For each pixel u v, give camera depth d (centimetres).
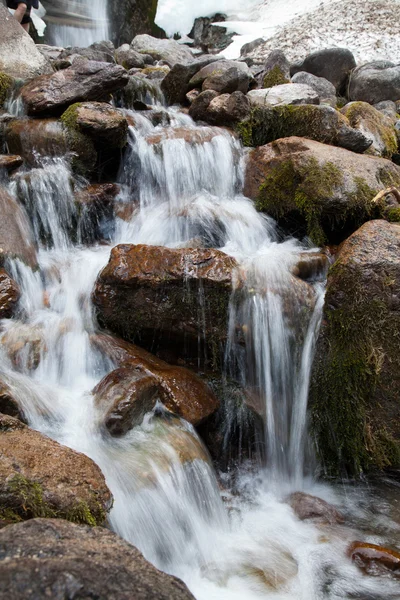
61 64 804
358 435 404
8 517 239
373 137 688
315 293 443
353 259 408
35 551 189
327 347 415
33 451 276
